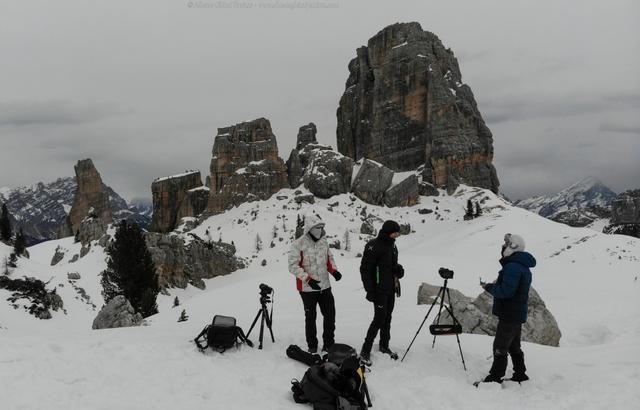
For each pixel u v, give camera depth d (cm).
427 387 911
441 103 18275
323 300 1065
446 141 18025
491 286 945
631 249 6425
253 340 1132
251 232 14500
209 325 1033
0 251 6675
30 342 934
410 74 19225
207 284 9581
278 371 930
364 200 16938
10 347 880
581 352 1158
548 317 1516
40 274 6612
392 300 1067
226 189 17825
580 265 5919
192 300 5541
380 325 1016
